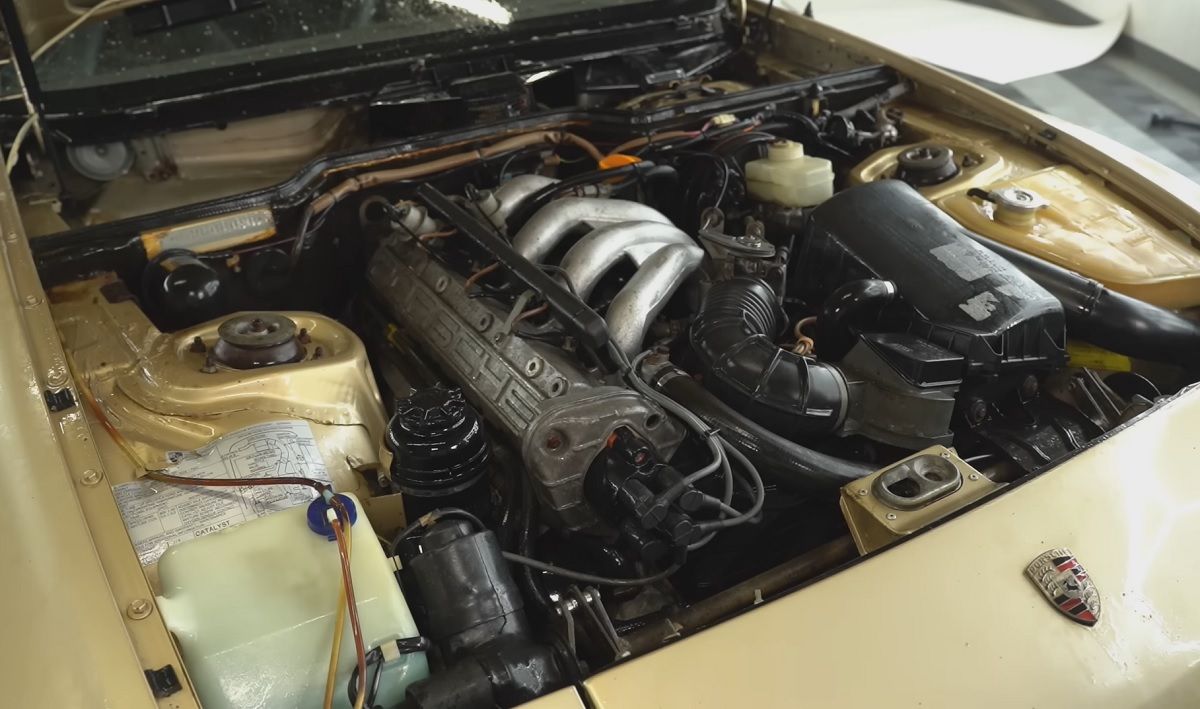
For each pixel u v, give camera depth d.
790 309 1.96
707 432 1.48
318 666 1.12
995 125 2.43
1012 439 1.66
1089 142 2.24
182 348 1.71
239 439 1.52
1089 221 2.00
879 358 1.62
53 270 1.81
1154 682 1.14
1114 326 1.74
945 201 2.11
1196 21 4.34
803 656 1.13
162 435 1.53
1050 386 1.79
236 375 1.62
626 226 1.83
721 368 1.62
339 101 2.29
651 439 1.53
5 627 1.15
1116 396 1.72
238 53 2.24
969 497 1.39
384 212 2.12
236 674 1.10
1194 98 4.23
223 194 2.30
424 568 1.26
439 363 1.81
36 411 1.38
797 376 1.59
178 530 1.36
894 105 2.63
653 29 2.64
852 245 1.82
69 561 1.17
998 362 1.60
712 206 2.11
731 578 1.63
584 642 1.38
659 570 1.53
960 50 4.57
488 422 1.68
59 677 1.07
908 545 1.25
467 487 1.46
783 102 2.44
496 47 2.44
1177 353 1.74
